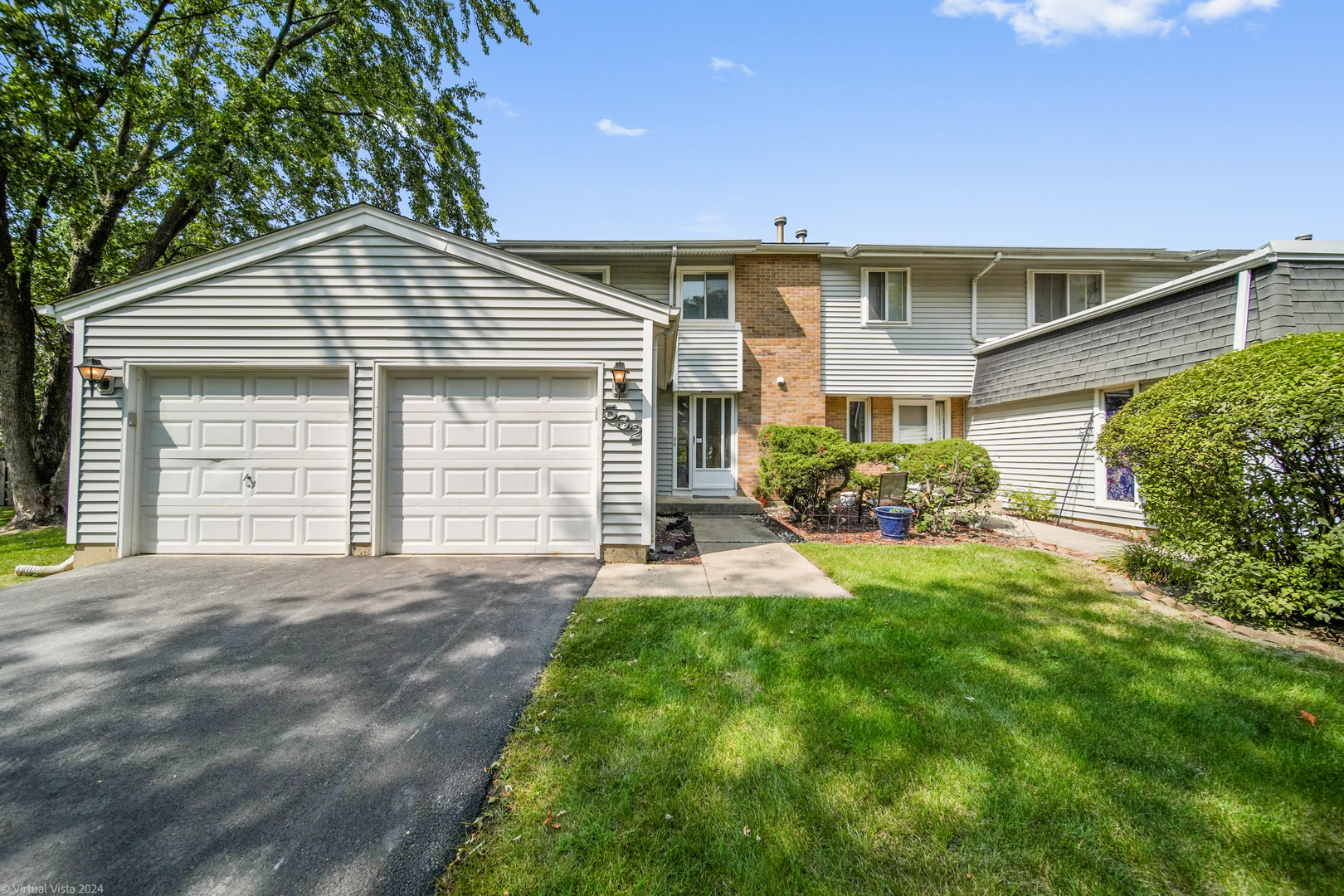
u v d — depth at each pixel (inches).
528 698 112.3
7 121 311.9
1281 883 65.9
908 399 479.8
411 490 241.9
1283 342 165.2
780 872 66.2
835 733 96.4
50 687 116.0
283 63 455.8
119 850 70.9
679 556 249.8
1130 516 315.3
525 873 66.5
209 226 471.8
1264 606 149.8
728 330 447.5
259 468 238.5
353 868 67.7
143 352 233.5
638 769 86.2
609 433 239.5
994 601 174.2
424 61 491.5
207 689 115.8
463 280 239.1
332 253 237.0
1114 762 88.7
